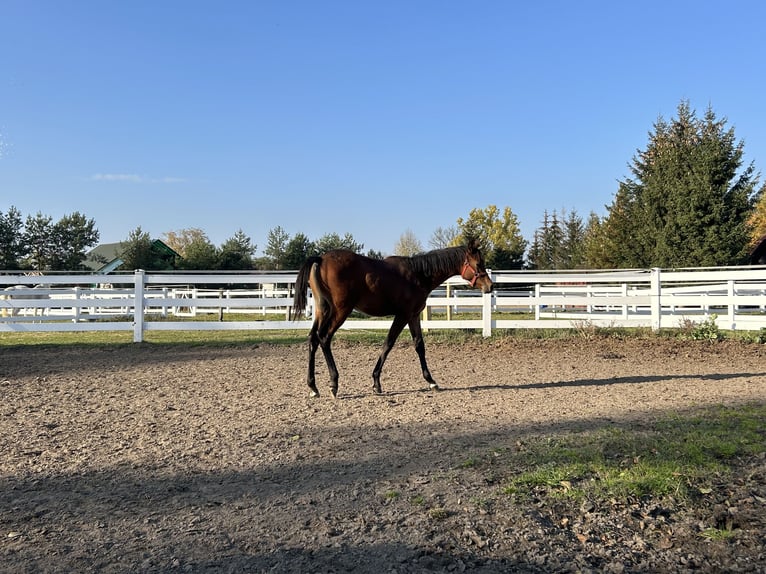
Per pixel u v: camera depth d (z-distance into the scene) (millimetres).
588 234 50062
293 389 7402
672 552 2926
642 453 4148
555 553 2914
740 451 4211
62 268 41688
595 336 12547
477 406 6246
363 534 3121
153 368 9203
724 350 10961
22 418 5848
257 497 3650
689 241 29000
